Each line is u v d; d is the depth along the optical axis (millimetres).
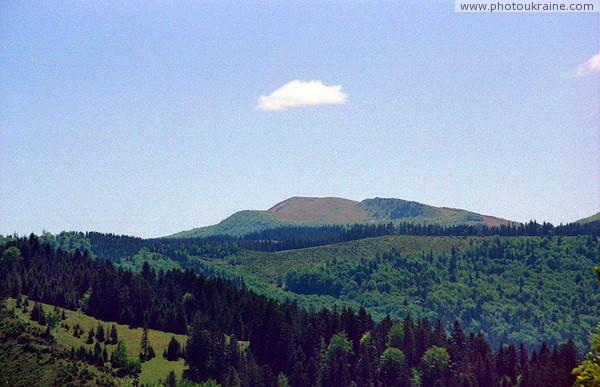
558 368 195625
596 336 53531
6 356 192750
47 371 186125
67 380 182375
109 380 191250
